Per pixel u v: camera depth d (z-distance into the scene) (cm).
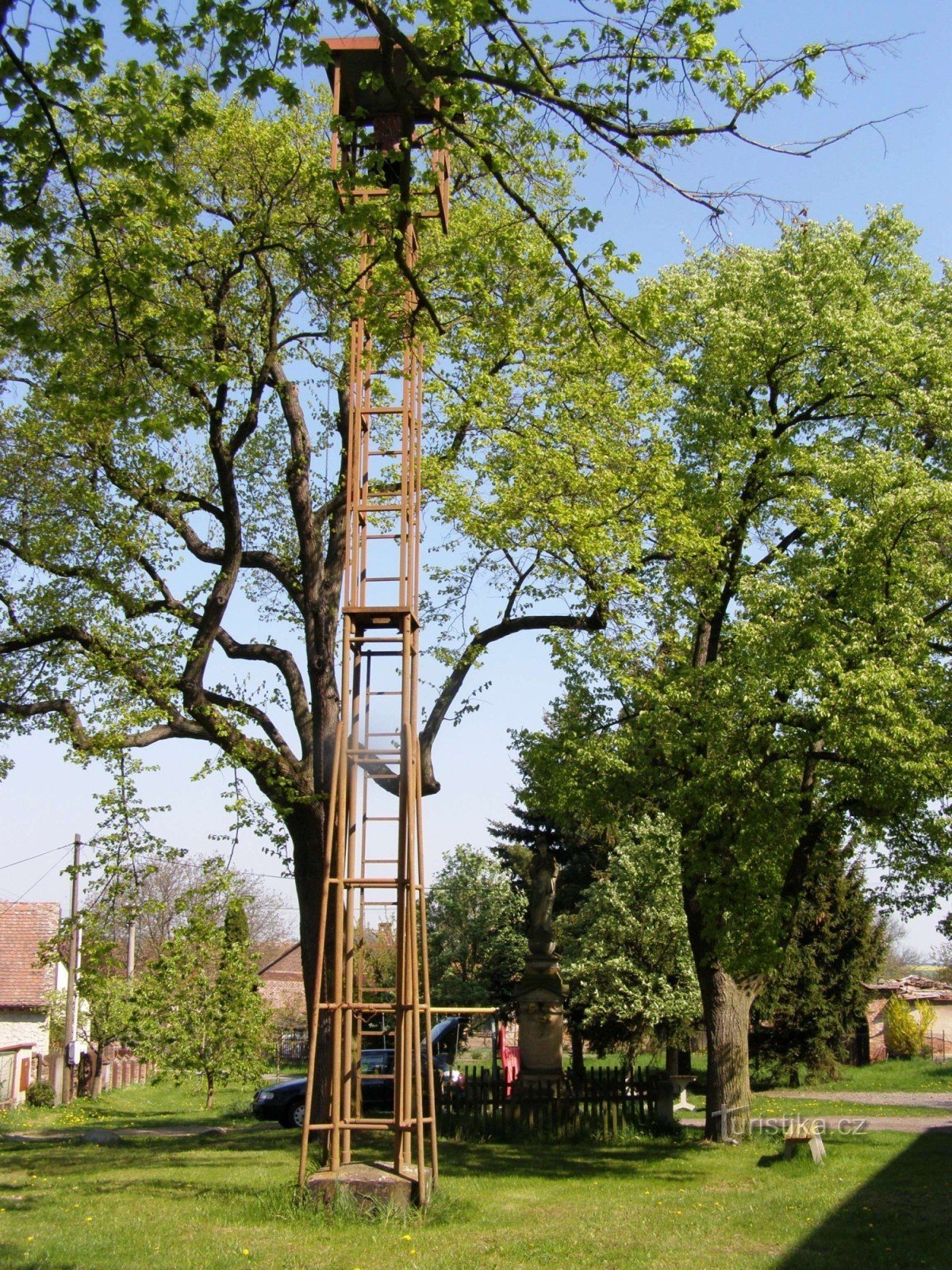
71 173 790
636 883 2888
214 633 1513
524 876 4184
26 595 1614
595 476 1574
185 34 784
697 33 772
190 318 907
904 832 1850
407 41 771
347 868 1226
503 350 1579
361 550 1234
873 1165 1484
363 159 894
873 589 1716
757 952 1727
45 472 1612
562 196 1513
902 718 1641
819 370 1961
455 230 1489
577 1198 1270
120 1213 1104
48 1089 3334
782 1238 995
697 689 1828
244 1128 2441
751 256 2055
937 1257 908
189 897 1542
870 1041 5253
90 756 1477
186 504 1638
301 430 1691
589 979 2959
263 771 1536
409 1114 1134
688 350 2027
